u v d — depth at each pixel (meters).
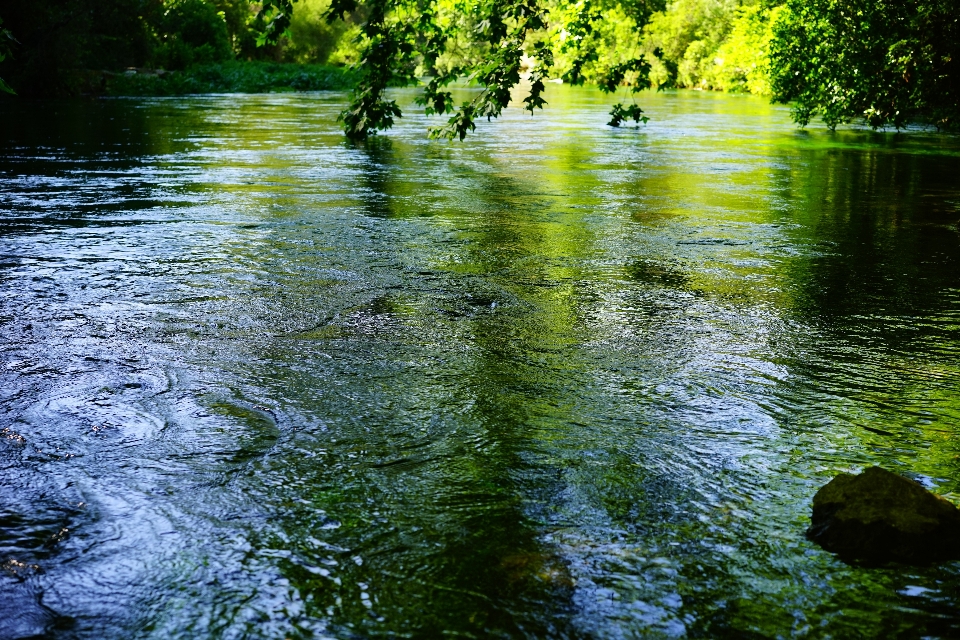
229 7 63.03
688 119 25.80
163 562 2.76
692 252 7.60
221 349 4.86
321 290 6.13
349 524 3.01
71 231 8.12
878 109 17.53
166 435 3.71
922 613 2.54
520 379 4.45
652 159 15.08
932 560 2.82
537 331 5.27
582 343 5.05
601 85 10.55
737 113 28.55
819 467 3.48
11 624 2.44
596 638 2.42
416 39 8.94
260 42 8.02
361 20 73.25
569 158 15.12
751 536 2.96
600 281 6.52
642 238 8.17
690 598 2.61
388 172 12.86
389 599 2.59
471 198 10.44
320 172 12.73
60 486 3.24
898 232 8.65
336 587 2.64
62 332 5.12
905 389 4.36
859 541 2.86
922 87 16.67
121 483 3.28
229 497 3.19
